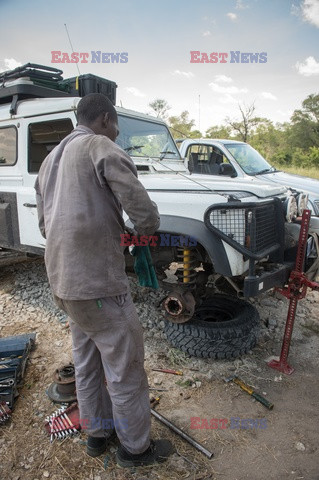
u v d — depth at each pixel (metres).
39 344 3.16
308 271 3.33
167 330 2.96
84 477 1.91
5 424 2.28
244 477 1.92
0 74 3.95
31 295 4.11
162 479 1.89
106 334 1.69
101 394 2.01
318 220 3.26
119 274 1.68
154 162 3.88
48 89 3.77
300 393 2.59
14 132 3.85
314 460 2.03
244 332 2.86
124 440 1.88
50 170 1.76
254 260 2.42
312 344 3.24
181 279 2.95
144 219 1.58
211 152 6.86
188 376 2.73
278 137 42.19
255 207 2.40
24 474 1.93
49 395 2.46
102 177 1.58
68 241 1.60
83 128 1.75
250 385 2.66
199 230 2.51
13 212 3.82
